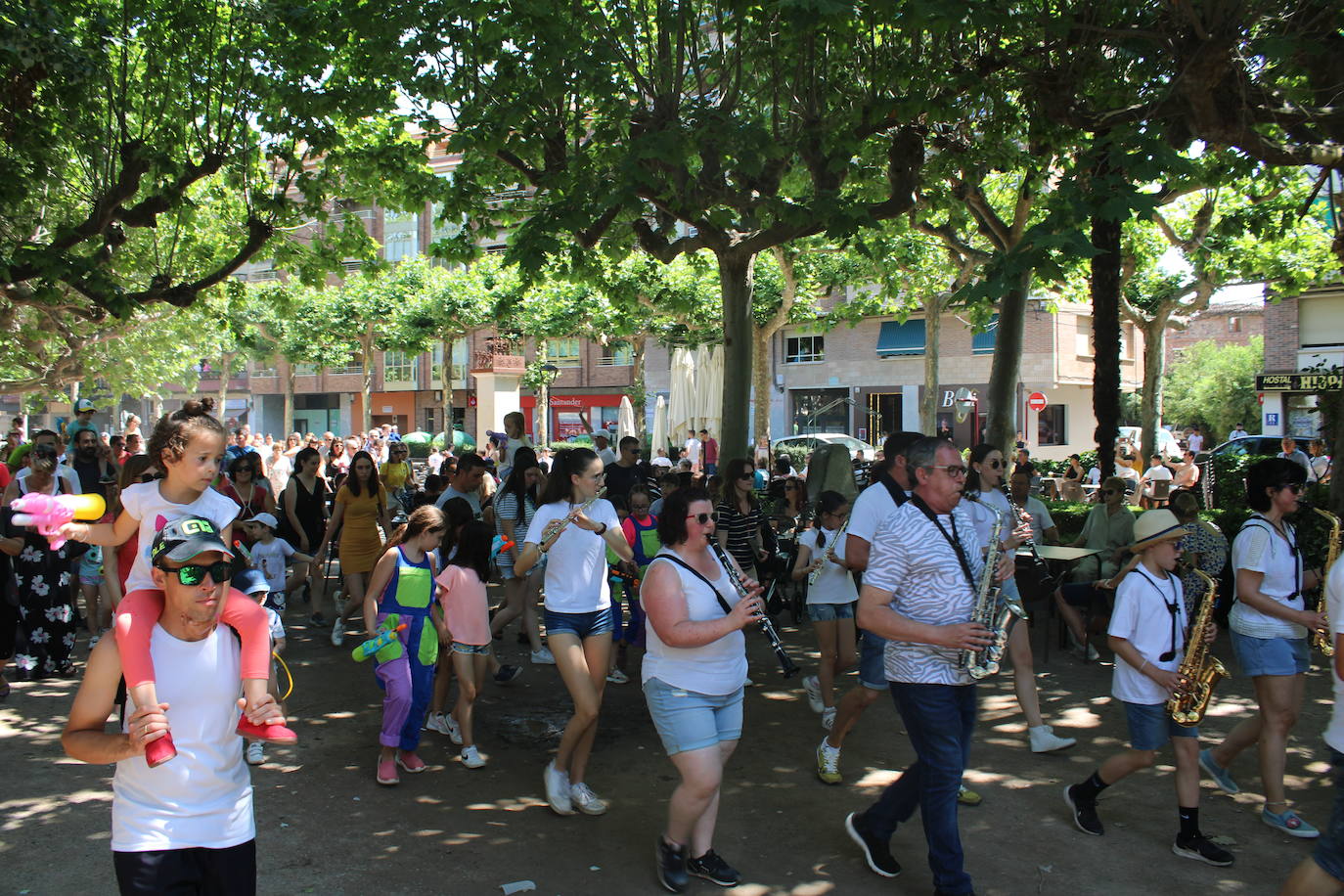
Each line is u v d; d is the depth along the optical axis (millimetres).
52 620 7641
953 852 3918
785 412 42250
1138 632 4512
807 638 9484
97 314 12711
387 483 12492
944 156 11312
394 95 11086
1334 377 11516
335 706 7035
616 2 10359
